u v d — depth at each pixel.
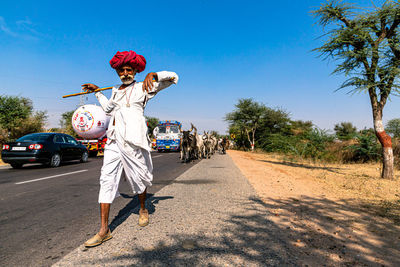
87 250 2.41
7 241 2.67
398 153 11.61
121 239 2.68
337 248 2.49
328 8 7.67
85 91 3.20
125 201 4.46
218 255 2.30
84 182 6.49
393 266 2.12
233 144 43.69
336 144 15.44
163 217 3.48
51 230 3.02
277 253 2.35
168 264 2.12
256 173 8.45
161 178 7.20
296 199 4.66
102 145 16.81
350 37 7.34
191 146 12.66
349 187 5.98
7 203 4.34
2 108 17.09
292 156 15.70
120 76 2.92
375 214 3.72
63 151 10.67
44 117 18.81
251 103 34.72
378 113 7.66
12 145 9.42
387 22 7.15
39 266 2.11
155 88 2.93
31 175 7.81
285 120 33.12
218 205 4.14
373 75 7.23
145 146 2.90
